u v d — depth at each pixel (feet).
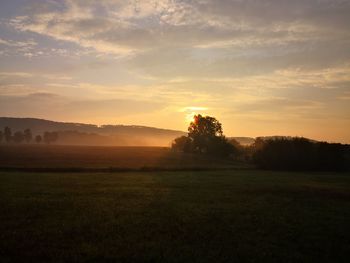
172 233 67.41
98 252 54.08
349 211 97.55
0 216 79.10
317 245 61.52
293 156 312.09
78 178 185.98
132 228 70.44
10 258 50.26
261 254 55.36
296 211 95.14
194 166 319.88
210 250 56.70
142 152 467.52
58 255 52.21
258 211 93.61
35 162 303.68
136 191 131.75
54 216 80.53
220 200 112.88
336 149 314.76
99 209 90.48
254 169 311.27
